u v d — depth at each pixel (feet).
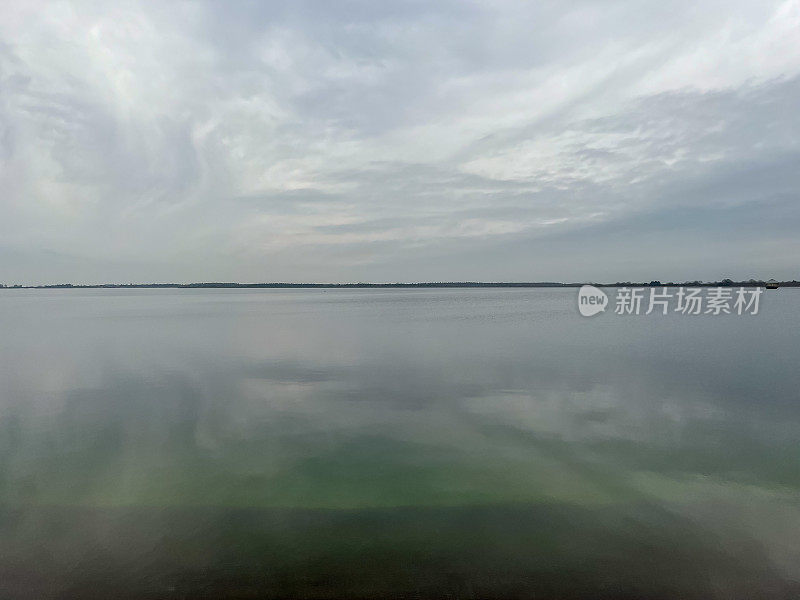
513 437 39.06
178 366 73.00
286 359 79.46
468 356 81.92
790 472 31.91
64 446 37.58
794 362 73.51
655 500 27.89
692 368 69.46
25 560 21.85
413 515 26.05
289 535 23.95
